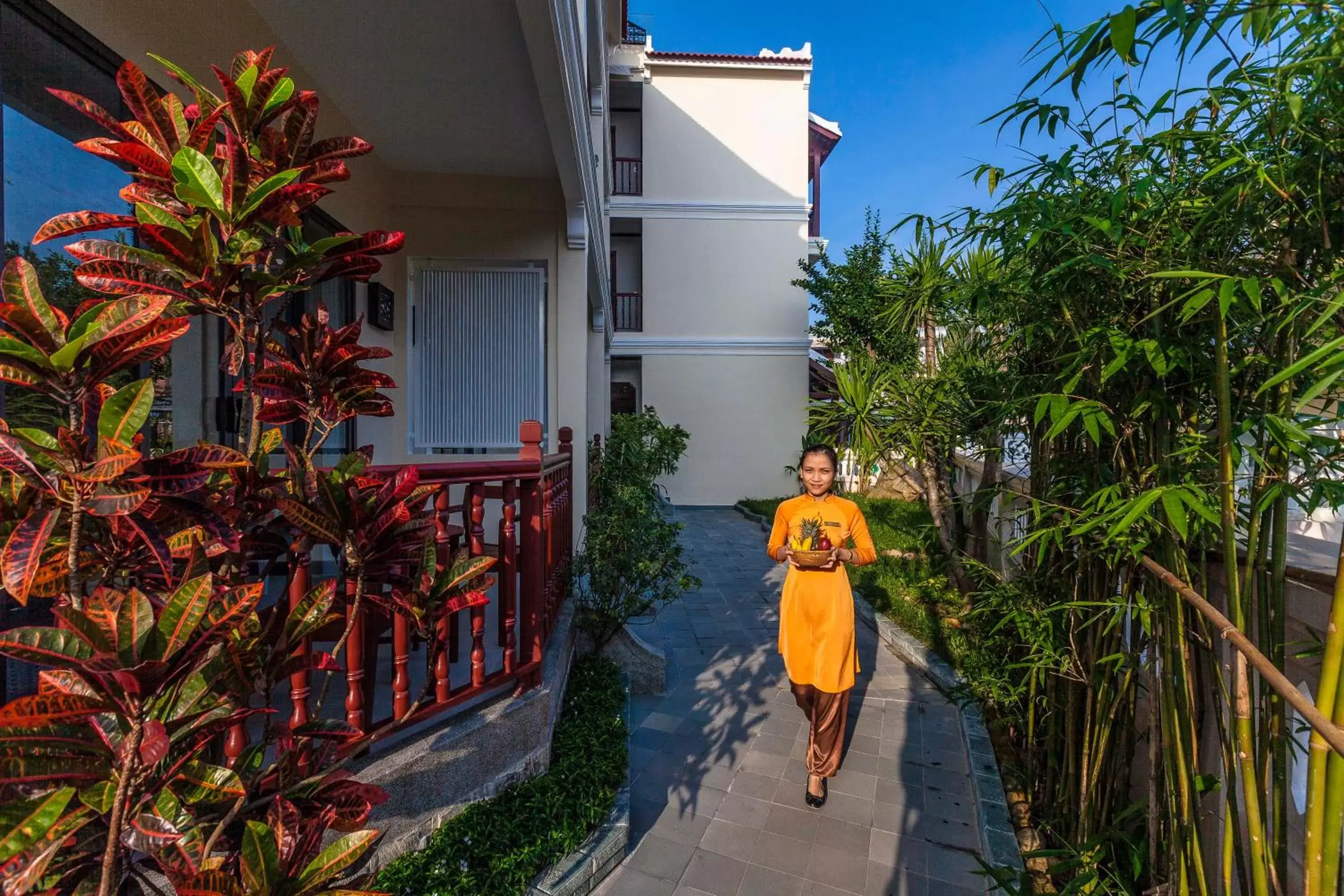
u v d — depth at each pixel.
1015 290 1.75
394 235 1.18
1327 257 1.08
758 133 12.62
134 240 2.06
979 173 1.55
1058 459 1.88
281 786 1.07
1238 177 1.15
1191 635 1.48
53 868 0.79
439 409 4.64
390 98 3.41
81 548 1.01
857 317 9.70
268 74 1.08
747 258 12.66
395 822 1.93
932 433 4.12
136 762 0.77
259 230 1.09
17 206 1.74
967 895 2.23
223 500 1.11
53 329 0.84
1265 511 1.24
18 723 0.71
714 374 12.68
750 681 4.12
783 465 12.71
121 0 2.00
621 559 3.82
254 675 1.01
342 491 1.17
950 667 3.98
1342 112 0.96
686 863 2.37
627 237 13.26
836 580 2.77
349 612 1.21
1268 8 0.90
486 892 1.91
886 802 2.78
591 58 5.54
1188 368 1.27
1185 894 1.49
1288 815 1.31
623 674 3.86
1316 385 0.92
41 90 1.79
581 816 2.29
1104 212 1.36
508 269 4.68
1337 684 0.99
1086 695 2.03
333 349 1.21
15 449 0.81
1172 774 1.50
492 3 2.64
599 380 7.45
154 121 1.03
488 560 1.39
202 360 2.83
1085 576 2.00
